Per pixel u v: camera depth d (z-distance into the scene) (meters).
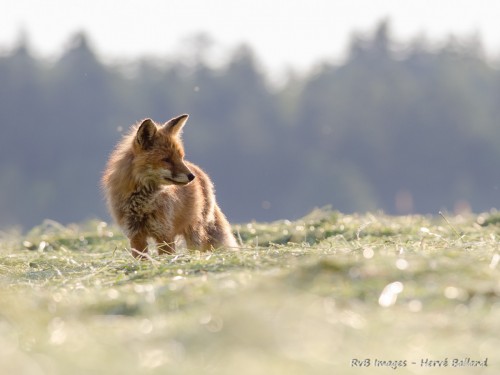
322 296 17.95
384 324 16.33
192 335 15.77
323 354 14.73
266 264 22.33
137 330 16.53
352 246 27.11
